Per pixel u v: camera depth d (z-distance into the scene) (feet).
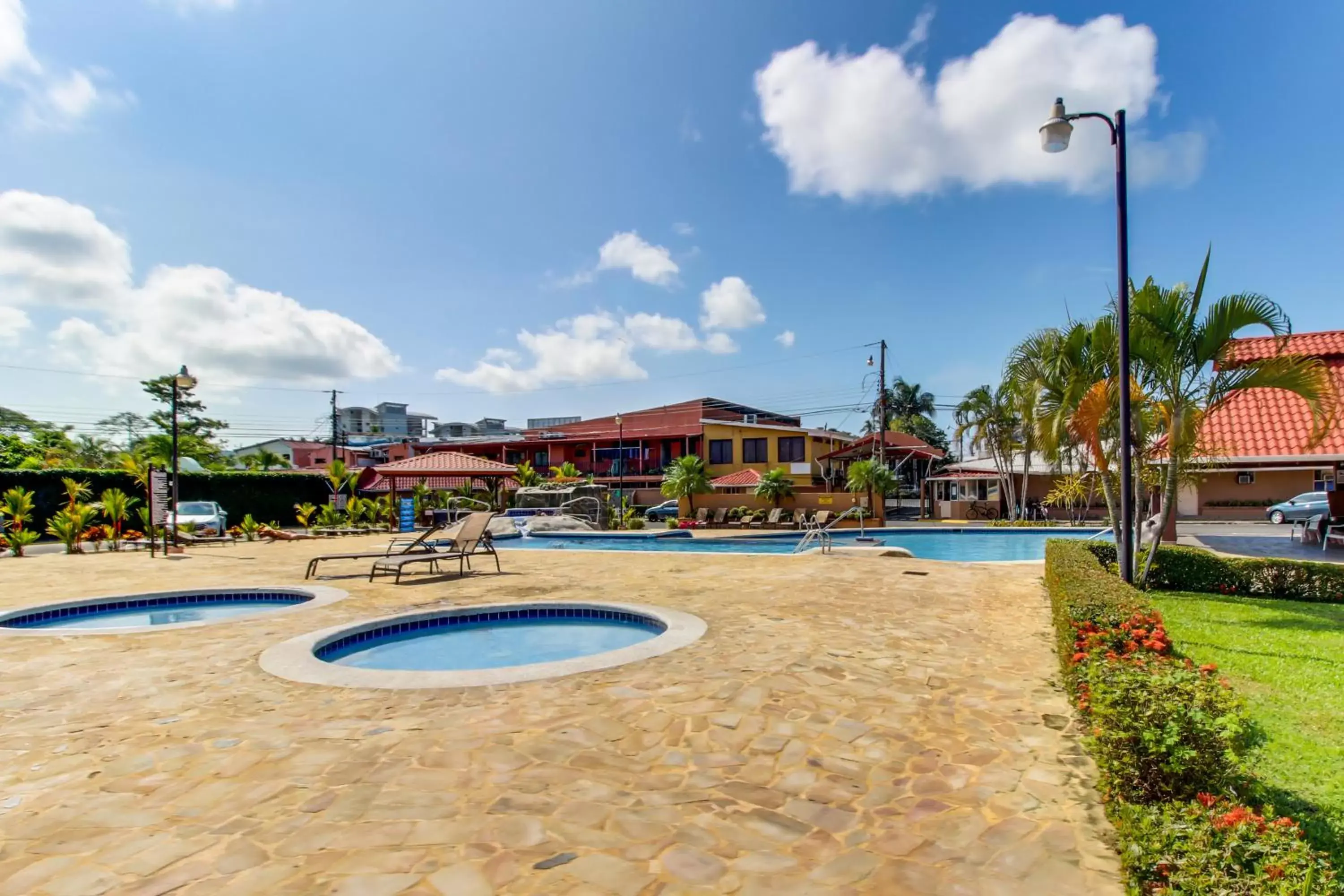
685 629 23.11
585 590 32.78
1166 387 29.73
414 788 11.27
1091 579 21.38
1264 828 7.27
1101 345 31.76
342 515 92.32
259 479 95.04
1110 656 12.89
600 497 95.25
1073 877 8.69
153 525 54.03
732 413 170.91
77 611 31.30
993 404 110.93
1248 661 19.43
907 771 11.93
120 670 18.61
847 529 89.66
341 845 9.49
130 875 8.75
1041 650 20.44
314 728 14.05
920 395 194.49
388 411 277.85
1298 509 77.77
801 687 16.70
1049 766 12.12
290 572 42.75
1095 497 108.99
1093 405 29.71
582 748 12.97
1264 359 29.89
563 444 147.23
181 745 13.23
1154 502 51.62
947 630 23.03
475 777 11.69
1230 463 44.78
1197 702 9.76
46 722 14.56
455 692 16.40
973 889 8.45
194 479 89.56
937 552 72.18
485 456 159.33
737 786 11.34
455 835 9.77
